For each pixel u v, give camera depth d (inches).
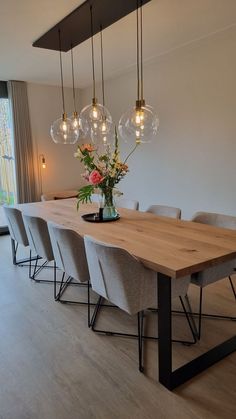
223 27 124.0
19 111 200.4
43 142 216.2
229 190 141.0
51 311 106.5
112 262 70.1
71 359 81.3
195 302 109.3
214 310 103.7
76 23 110.4
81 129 135.0
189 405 65.5
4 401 68.2
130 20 114.6
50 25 114.3
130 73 185.0
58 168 225.5
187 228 96.4
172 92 161.0
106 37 129.5
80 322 99.3
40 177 217.6
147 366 77.8
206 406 65.1
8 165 209.6
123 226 101.3
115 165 108.1
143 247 77.7
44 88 212.4
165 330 68.6
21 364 79.9
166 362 69.5
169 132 166.2
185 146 158.6
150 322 98.6
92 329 94.6
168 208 123.0
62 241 90.7
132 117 109.8
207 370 75.5
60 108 221.0
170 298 67.0
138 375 74.7
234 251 72.4
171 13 110.1
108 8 99.8
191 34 129.8
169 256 69.9
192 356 81.4
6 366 79.3
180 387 70.5
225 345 83.4
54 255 103.7
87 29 115.7
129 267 69.0
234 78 131.8
